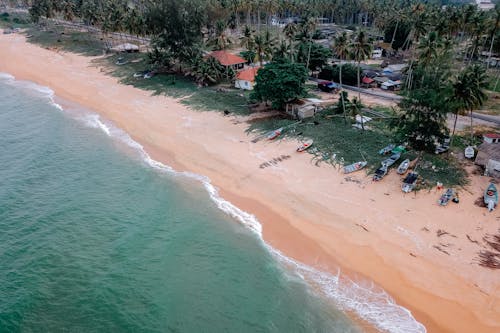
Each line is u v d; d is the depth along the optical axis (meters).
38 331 28.75
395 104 70.44
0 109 78.56
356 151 52.59
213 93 81.81
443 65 58.44
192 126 66.12
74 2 160.50
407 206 41.22
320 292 32.03
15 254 36.94
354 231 38.47
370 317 29.53
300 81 65.19
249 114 69.31
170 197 46.47
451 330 28.11
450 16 81.00
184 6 91.19
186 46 95.00
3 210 43.94
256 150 56.03
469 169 46.69
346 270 34.12
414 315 29.45
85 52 126.44
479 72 47.66
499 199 40.47
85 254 37.22
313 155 52.97
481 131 57.62
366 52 65.25
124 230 40.81
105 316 30.33
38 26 179.88
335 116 64.62
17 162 55.78
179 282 33.84
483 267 32.88
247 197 45.56
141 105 77.94
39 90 91.38
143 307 31.28
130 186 49.16
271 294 32.19
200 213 43.22
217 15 109.56
